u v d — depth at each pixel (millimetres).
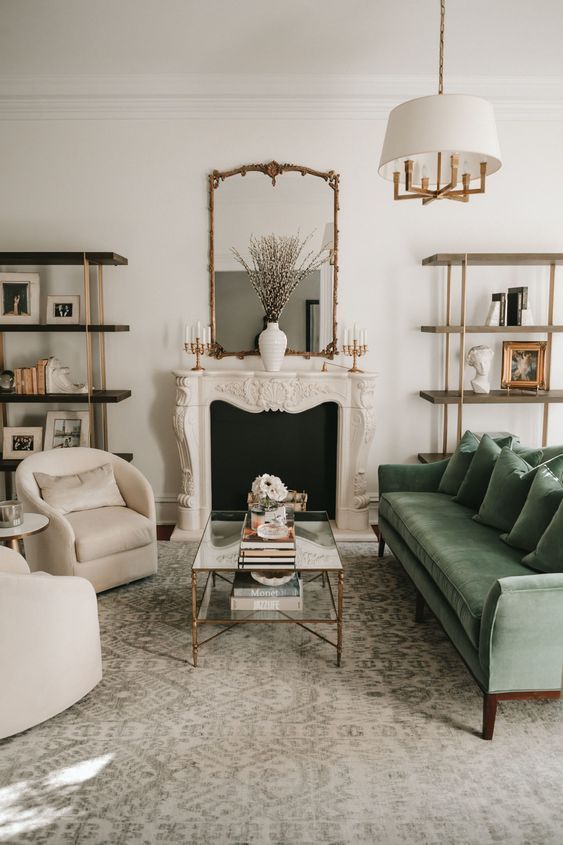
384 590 3875
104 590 3752
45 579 2482
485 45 4047
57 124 4777
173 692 2777
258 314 4906
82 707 2666
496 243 4914
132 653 3117
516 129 4805
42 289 4934
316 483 5027
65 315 4844
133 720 2574
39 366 4715
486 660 2389
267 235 4832
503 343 4934
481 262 4668
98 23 3762
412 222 4875
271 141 4777
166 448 5074
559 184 4875
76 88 4645
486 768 2289
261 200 4812
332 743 2428
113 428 5059
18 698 2422
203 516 4910
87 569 3588
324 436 4977
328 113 4738
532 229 4910
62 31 3877
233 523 3605
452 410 5078
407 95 4664
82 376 5016
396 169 2789
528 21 3703
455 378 5027
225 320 4918
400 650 3154
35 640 2447
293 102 4703
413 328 4969
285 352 4930
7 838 1967
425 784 2205
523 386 4930
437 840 1958
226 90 4648
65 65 4418
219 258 4859
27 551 3732
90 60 4332
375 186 4836
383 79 4594
